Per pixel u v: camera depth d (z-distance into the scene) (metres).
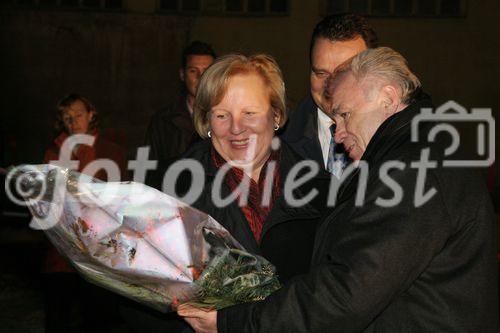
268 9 12.63
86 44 12.95
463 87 12.63
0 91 13.02
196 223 2.60
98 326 4.98
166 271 2.51
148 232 2.53
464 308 2.29
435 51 12.62
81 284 4.92
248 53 2.88
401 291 2.29
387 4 12.60
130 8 12.85
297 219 2.88
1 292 6.95
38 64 13.02
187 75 5.23
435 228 2.26
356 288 2.26
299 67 12.62
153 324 2.85
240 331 2.45
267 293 2.61
